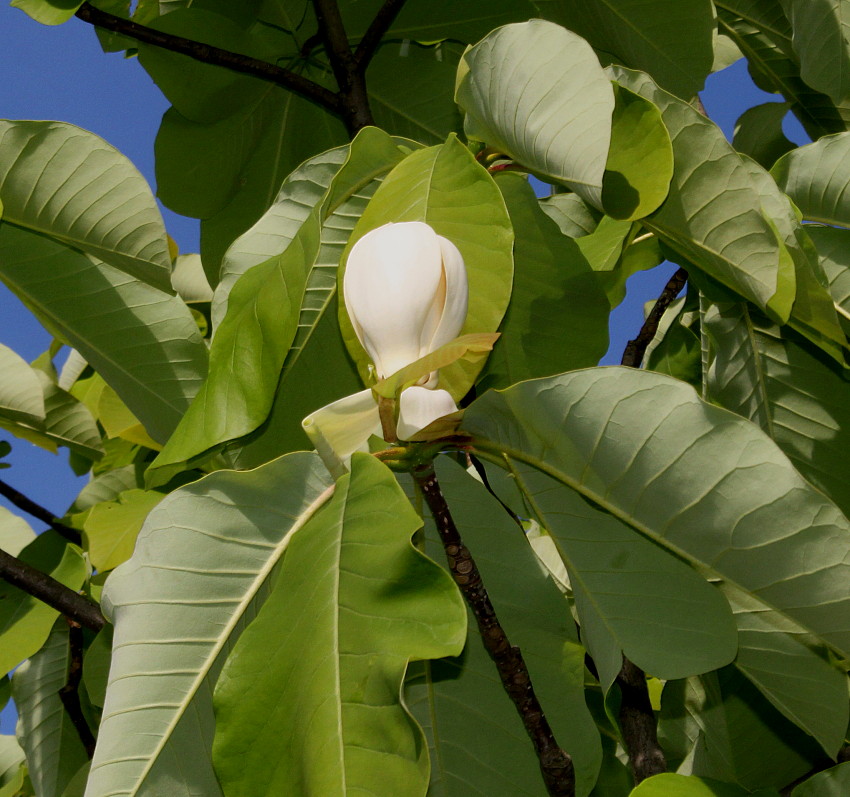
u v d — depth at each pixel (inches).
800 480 42.9
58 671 69.2
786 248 50.6
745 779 55.1
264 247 53.8
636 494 45.1
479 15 67.9
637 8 62.1
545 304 54.6
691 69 63.5
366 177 53.5
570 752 49.4
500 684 50.2
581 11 64.9
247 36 69.0
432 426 45.0
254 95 70.2
